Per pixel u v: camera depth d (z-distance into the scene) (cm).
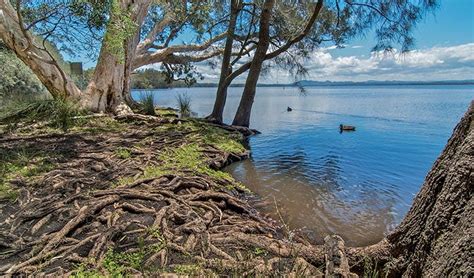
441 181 189
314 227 354
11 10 778
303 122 1305
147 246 251
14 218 294
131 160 509
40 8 688
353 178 536
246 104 1034
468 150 173
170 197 358
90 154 521
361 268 230
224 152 628
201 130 812
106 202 325
